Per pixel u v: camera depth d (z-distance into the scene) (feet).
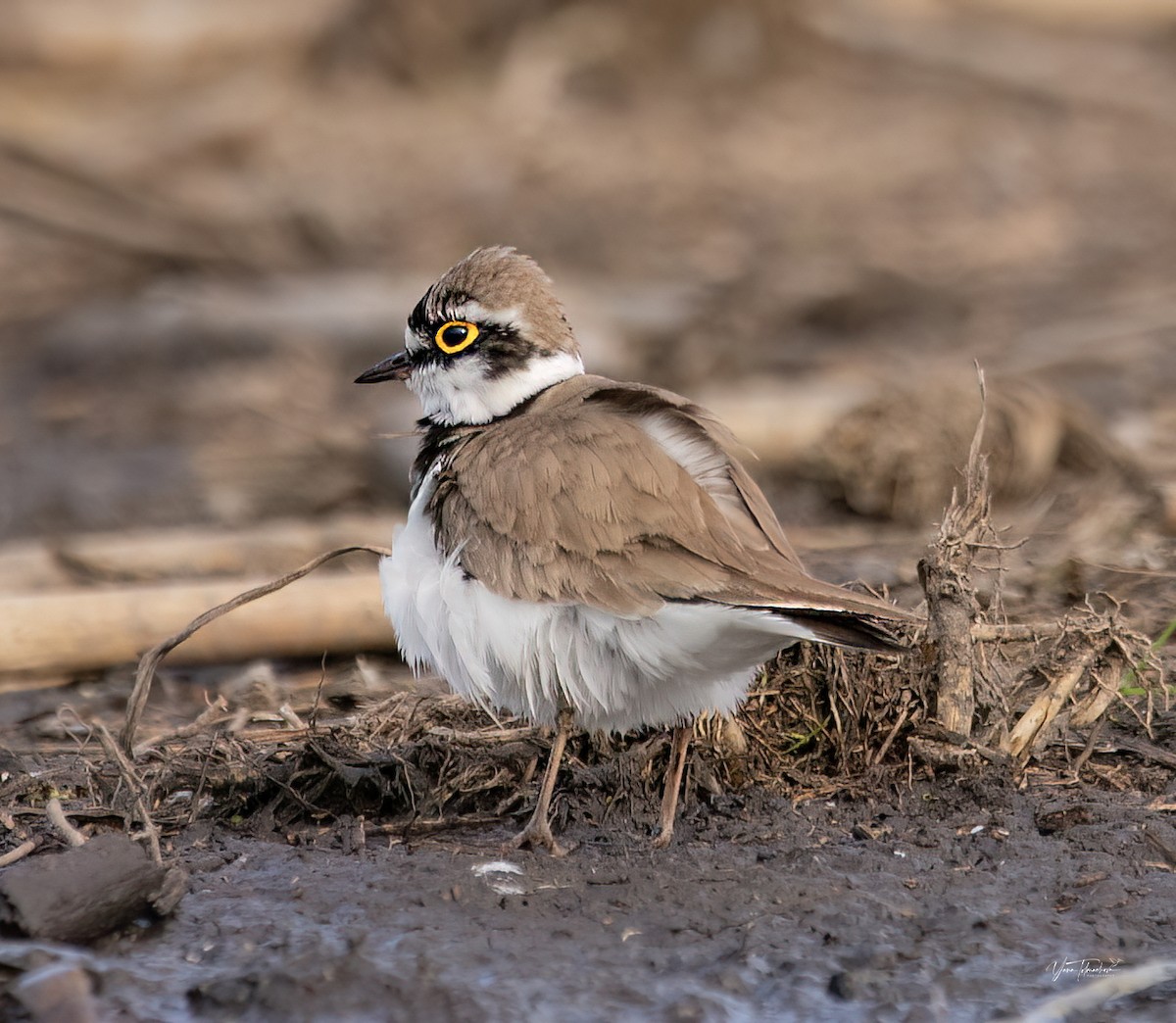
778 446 52.21
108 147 91.04
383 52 106.11
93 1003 23.20
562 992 23.02
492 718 30.89
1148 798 28.91
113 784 30.35
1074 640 31.65
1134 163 95.35
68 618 38.14
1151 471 47.44
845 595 25.54
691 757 29.68
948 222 86.12
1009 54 112.37
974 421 47.19
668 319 71.82
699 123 103.19
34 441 62.95
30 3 97.96
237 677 38.22
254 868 27.30
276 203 86.99
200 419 64.54
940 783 29.27
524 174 93.66
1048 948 23.79
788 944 24.06
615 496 26.68
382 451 54.39
